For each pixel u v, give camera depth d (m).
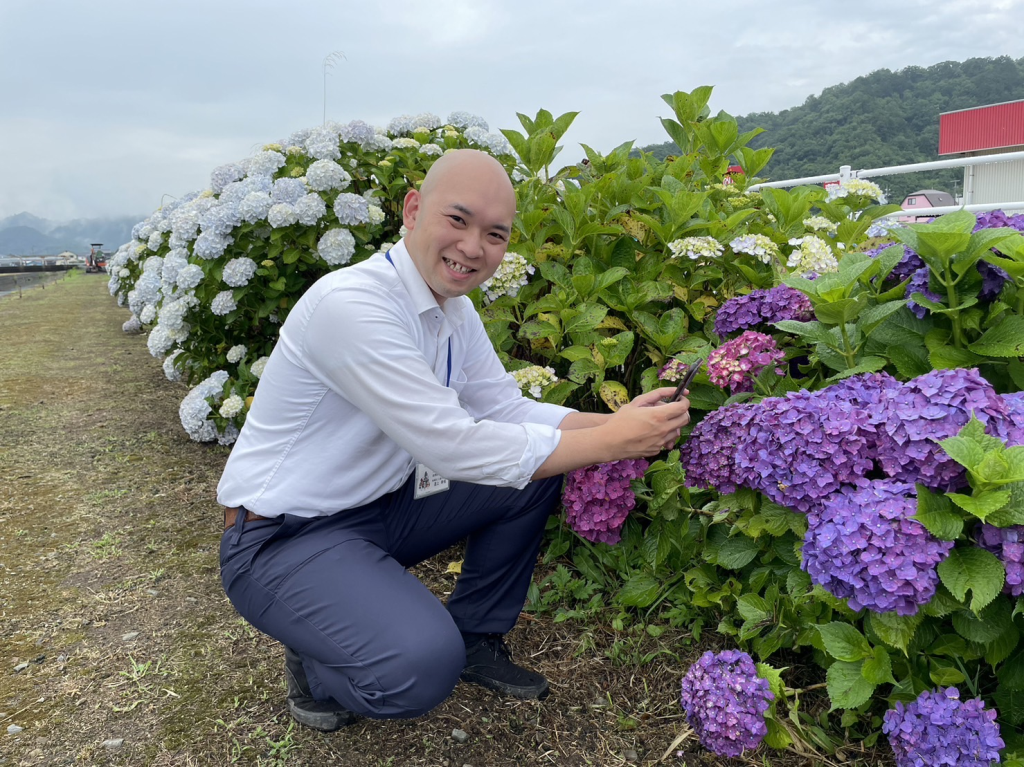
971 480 1.29
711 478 1.79
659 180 3.29
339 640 1.48
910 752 1.29
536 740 1.72
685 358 2.30
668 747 1.67
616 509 2.11
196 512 3.16
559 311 2.51
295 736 1.75
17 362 6.98
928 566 1.23
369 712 1.49
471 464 1.45
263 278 3.76
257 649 2.12
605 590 2.29
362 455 1.58
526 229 2.84
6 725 1.81
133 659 2.09
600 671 1.95
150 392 5.52
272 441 1.57
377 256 1.61
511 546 1.81
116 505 3.25
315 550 1.53
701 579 2.00
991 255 1.71
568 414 1.86
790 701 1.73
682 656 1.97
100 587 2.52
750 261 2.73
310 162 3.99
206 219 3.66
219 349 4.18
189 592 2.47
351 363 1.43
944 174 44.03
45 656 2.11
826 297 1.70
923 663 1.53
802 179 6.61
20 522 3.08
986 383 1.41
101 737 1.76
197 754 1.69
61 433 4.41
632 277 2.70
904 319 1.89
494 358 1.92
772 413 1.57
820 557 1.31
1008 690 1.47
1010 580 1.23
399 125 4.36
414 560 1.88
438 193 1.47
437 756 1.67
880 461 1.46
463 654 1.49
